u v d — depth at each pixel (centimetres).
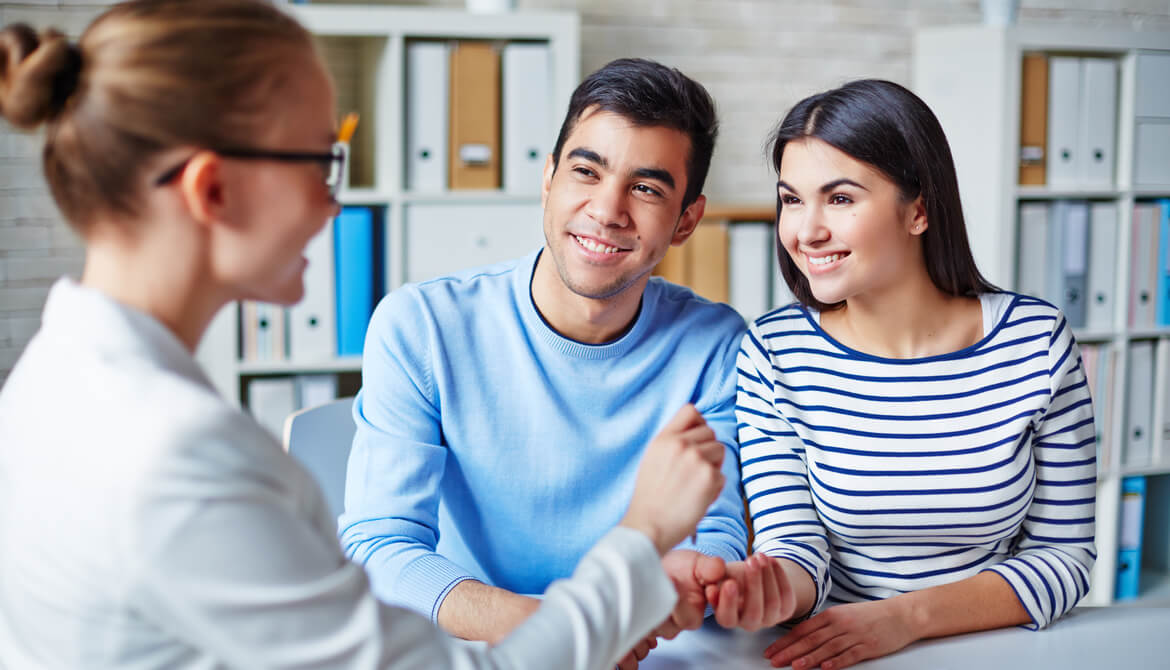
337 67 292
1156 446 317
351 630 63
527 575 139
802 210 126
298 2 252
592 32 308
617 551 75
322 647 62
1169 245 312
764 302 298
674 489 79
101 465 59
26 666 64
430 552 123
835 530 133
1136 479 312
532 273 138
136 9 66
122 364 63
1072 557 126
